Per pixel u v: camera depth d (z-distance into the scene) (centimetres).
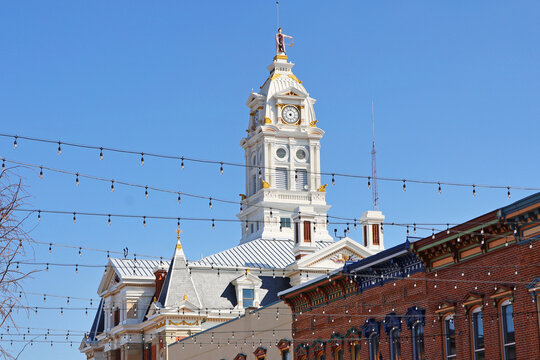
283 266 9081
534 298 3750
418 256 4466
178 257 8919
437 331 4362
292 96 12062
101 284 10062
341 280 5156
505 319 3950
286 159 11881
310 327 5531
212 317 8550
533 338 3741
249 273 8788
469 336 4150
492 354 3978
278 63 12462
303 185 11850
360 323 5016
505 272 3931
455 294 4262
